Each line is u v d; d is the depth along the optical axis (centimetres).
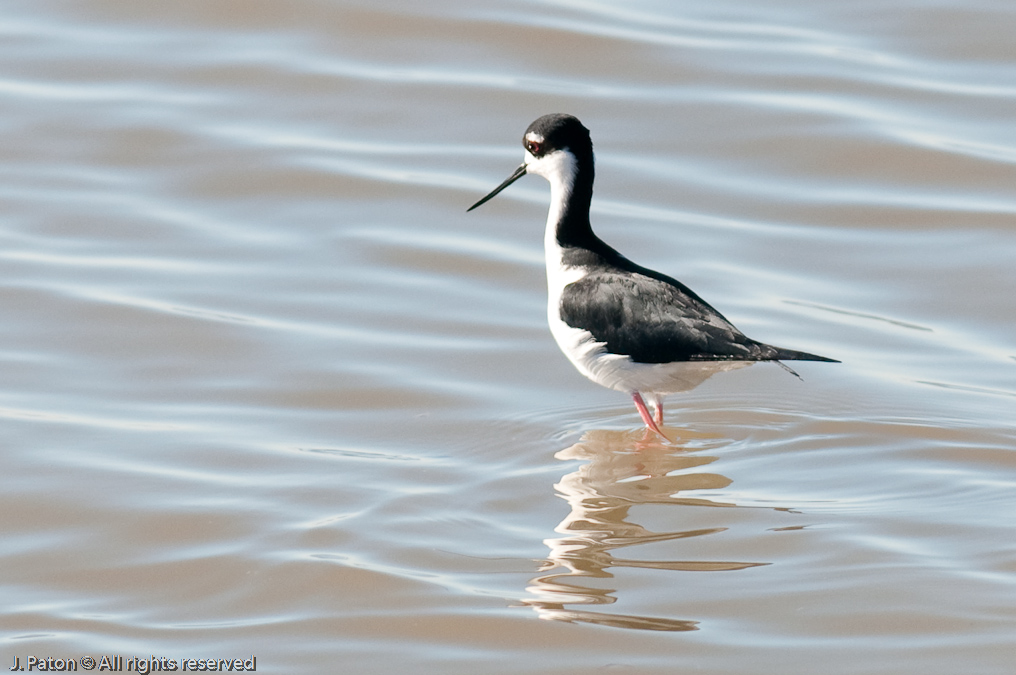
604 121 1817
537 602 952
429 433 1226
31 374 1313
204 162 1728
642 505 1092
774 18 2047
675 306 1159
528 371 1344
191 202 1656
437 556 1016
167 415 1252
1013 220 1609
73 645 921
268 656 905
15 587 998
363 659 898
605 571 991
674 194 1678
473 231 1612
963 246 1566
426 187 1691
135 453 1183
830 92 1864
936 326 1420
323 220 1625
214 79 1908
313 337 1391
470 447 1198
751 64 1923
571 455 1183
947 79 1889
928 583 966
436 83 1900
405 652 904
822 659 885
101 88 1878
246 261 1537
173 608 966
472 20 2014
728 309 1441
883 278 1511
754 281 1503
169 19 2034
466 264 1541
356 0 2039
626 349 1160
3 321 1401
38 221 1600
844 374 1323
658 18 2047
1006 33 1973
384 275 1516
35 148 1745
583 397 1296
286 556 1020
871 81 1883
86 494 1117
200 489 1123
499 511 1084
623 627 922
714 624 924
